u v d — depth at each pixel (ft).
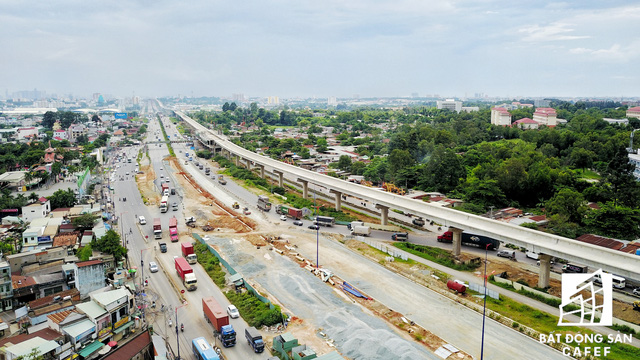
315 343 244.22
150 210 531.91
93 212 479.41
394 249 388.37
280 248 399.85
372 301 294.25
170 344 244.42
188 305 291.79
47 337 230.68
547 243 302.25
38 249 354.74
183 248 368.68
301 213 490.90
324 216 488.85
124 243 407.64
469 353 231.50
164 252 388.37
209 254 380.99
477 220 356.59
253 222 481.46
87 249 330.75
